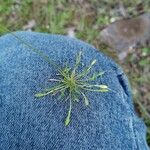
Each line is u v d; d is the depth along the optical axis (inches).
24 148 7.4
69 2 13.2
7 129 7.5
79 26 13.0
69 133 7.5
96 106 7.7
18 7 13.3
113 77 8.4
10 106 7.7
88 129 7.5
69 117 7.4
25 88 7.8
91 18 13.1
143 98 12.2
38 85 7.8
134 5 13.1
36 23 13.2
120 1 13.1
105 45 12.8
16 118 7.6
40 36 8.7
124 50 12.7
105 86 7.5
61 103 7.6
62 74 7.5
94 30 12.9
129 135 7.9
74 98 7.6
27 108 7.6
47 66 8.0
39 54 8.1
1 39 9.0
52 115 7.5
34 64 8.0
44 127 7.5
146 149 8.4
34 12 13.3
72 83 7.4
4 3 13.2
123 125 7.9
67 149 7.3
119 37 12.7
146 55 12.6
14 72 8.0
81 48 8.5
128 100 8.5
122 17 13.0
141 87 12.3
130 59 12.6
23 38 8.6
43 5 13.2
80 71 8.0
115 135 7.7
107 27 12.9
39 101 7.6
